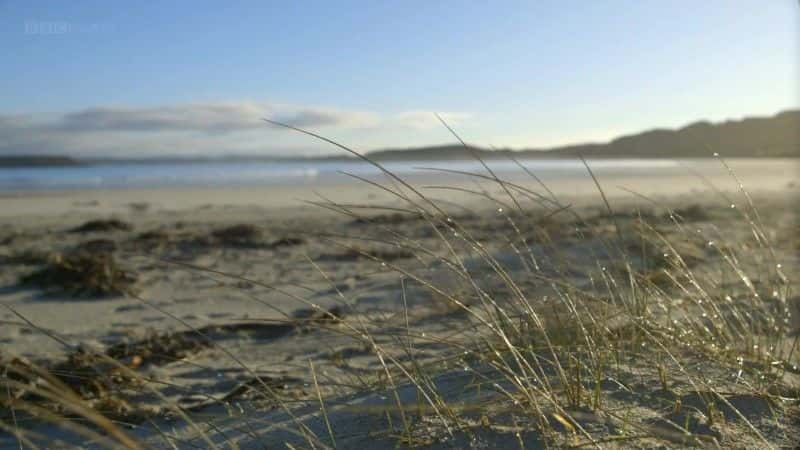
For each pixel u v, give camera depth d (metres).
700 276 4.43
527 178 30.78
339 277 7.14
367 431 2.40
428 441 2.26
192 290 6.66
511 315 3.15
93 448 2.72
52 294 6.39
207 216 15.16
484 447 2.19
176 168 55.66
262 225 12.74
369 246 9.38
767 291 4.39
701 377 2.75
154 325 5.17
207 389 3.51
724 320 3.38
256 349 4.37
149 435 2.78
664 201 18.31
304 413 2.72
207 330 4.86
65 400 1.76
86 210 16.88
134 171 47.81
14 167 59.25
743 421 2.39
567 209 3.16
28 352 4.26
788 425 2.39
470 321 3.79
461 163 57.09
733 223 10.66
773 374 2.89
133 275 7.30
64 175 39.91
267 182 30.30
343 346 4.21
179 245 9.90
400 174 36.16
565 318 3.21
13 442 2.79
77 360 3.83
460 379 2.84
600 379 2.52
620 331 3.06
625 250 3.46
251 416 2.84
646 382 2.68
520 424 2.33
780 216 12.48
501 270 2.88
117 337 4.76
